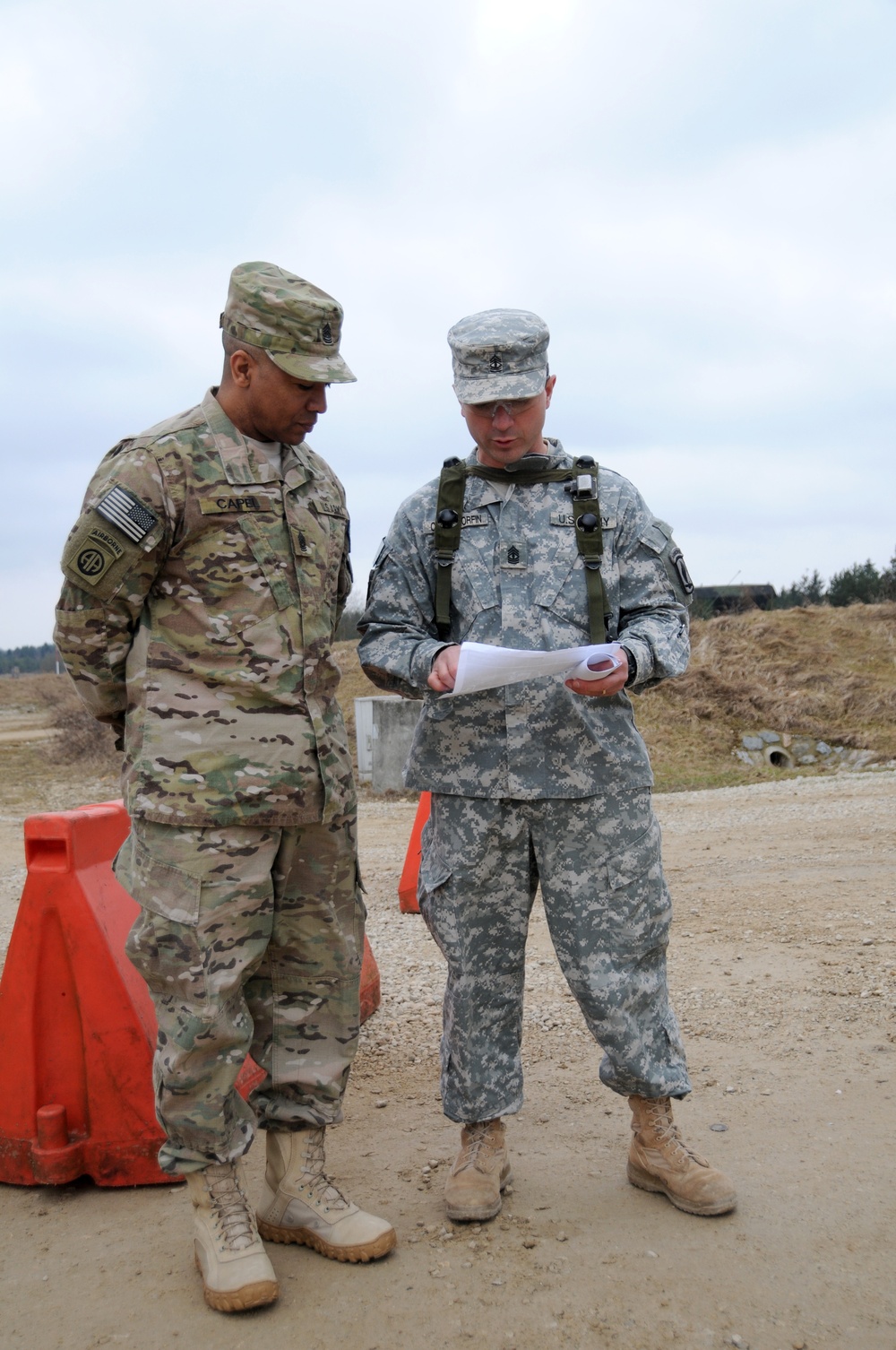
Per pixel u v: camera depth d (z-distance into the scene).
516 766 2.67
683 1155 2.74
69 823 2.92
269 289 2.31
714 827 9.57
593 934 2.70
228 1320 2.27
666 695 18.75
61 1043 2.88
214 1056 2.35
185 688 2.37
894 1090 3.37
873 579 31.12
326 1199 2.56
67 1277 2.45
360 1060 3.85
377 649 2.75
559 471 2.79
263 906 2.43
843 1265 2.43
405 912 6.24
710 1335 2.18
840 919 5.64
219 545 2.36
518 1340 2.18
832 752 17.47
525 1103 3.42
